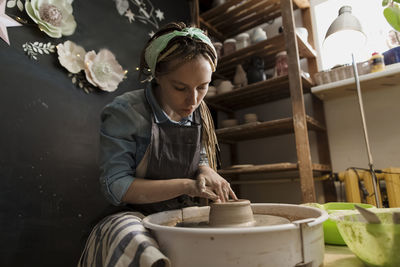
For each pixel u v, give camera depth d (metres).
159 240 0.50
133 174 0.83
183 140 0.92
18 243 1.25
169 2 2.33
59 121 1.47
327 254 0.59
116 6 1.87
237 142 2.55
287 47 1.75
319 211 0.57
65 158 1.47
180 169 0.93
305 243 0.43
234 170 1.94
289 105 2.30
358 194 1.75
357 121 1.98
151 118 0.86
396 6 0.74
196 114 1.02
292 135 2.25
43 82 1.43
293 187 2.21
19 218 1.27
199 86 0.75
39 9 1.43
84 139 1.57
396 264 0.42
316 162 2.12
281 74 1.91
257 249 0.40
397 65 1.73
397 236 0.41
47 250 1.34
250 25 2.40
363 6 2.05
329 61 2.16
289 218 0.70
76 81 1.57
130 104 0.85
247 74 2.06
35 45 1.42
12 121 1.30
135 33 1.97
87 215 1.52
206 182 0.79
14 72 1.33
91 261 0.63
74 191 1.48
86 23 1.67
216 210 0.63
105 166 0.77
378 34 1.98
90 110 1.62
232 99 2.28
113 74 1.72
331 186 2.00
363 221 0.55
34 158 1.35
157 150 0.86
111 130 0.81
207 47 0.73
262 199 2.35
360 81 1.71
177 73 0.69
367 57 1.99
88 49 1.65
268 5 2.11
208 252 0.42
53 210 1.39
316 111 2.09
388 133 1.86
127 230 0.53
